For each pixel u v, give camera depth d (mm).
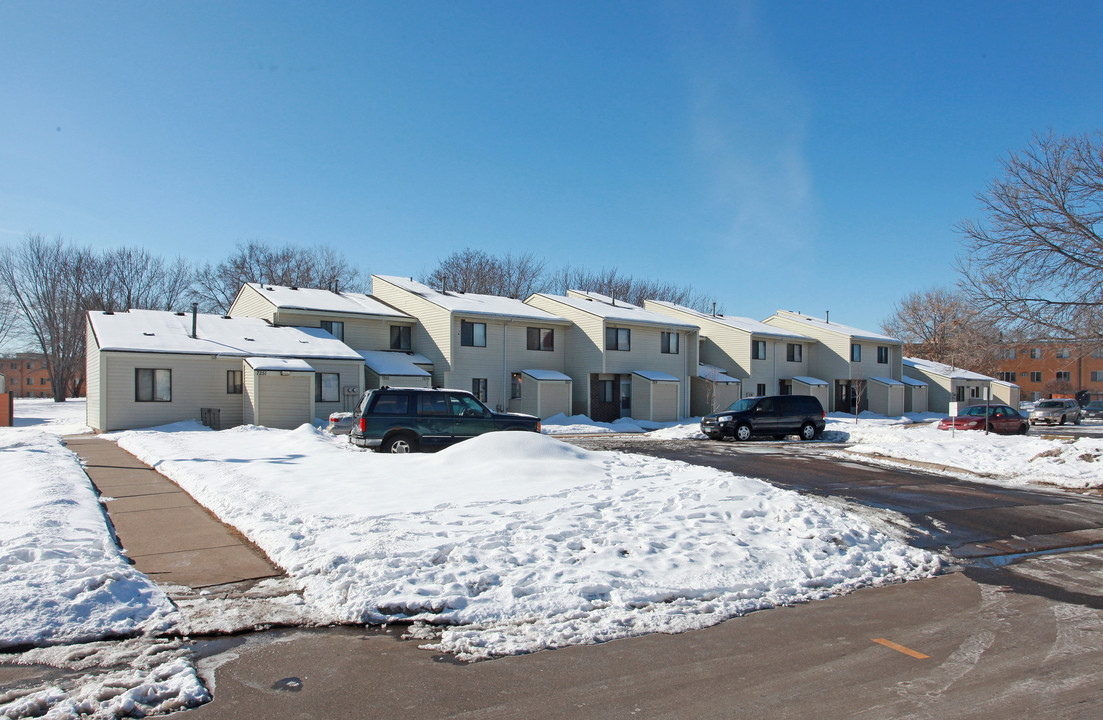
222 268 57500
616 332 38125
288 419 27000
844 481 14359
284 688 4508
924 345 65938
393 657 5047
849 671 4918
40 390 104625
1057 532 10109
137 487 11602
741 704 4352
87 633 5277
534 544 7492
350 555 6887
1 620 5250
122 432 24250
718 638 5598
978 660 5148
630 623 5859
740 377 44844
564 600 6199
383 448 14836
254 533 8055
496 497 9656
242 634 5457
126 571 6285
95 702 4199
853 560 7914
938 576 7719
